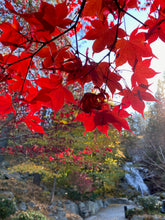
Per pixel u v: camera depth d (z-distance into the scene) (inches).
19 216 271.7
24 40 23.4
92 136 296.8
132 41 22.2
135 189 592.1
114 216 423.5
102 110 20.7
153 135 460.1
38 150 273.9
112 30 21.8
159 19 21.7
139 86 23.5
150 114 653.9
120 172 529.7
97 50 22.5
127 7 21.4
